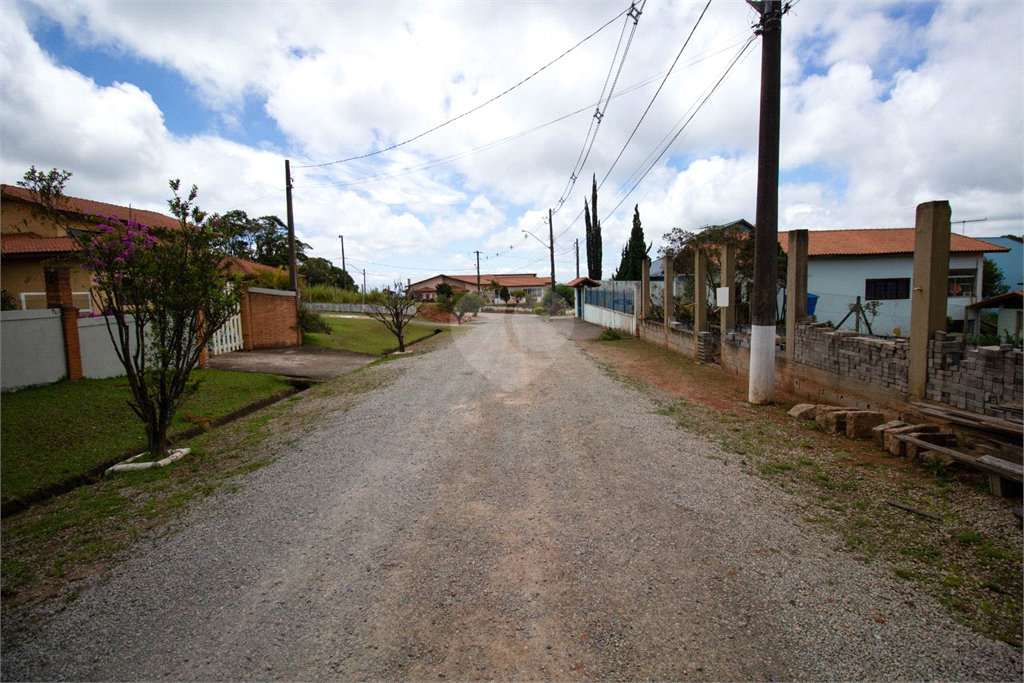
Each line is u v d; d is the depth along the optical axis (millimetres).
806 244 8062
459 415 6977
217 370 10625
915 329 5504
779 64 7102
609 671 2250
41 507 4402
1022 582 2748
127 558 3436
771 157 7172
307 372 11531
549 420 6559
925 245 5348
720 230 15070
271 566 3256
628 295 19062
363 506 4121
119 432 6312
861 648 2336
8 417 6191
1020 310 15250
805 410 6426
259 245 45688
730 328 10508
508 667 2293
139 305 5410
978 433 4656
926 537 3262
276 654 2438
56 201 5129
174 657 2447
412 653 2408
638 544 3354
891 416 5789
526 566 3137
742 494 4078
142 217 22000
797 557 3119
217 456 5668
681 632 2490
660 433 5895
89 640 2604
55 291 7926
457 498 4207
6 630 2711
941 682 2123
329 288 37344
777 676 2188
